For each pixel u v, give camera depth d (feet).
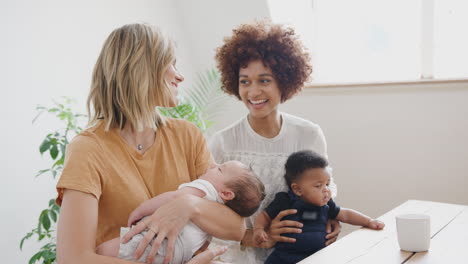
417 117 10.07
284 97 6.20
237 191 4.36
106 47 4.36
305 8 11.76
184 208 3.93
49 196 9.19
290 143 6.20
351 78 11.54
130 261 3.70
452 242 4.61
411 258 4.21
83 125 9.78
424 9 9.99
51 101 9.23
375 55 11.25
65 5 9.52
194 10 11.89
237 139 6.26
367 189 10.89
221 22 11.67
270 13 10.91
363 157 10.84
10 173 8.54
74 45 9.70
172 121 4.86
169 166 4.51
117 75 4.24
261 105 5.85
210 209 4.10
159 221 3.85
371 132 10.66
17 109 8.64
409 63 10.84
